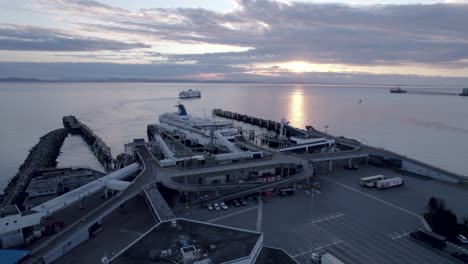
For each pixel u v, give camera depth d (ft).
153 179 307.58
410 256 201.26
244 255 165.37
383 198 297.53
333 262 179.01
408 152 526.57
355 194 307.99
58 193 316.81
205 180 332.19
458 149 543.39
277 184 310.04
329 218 253.85
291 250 207.31
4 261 179.52
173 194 307.58
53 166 458.50
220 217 255.50
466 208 275.80
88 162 490.90
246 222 246.47
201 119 640.58
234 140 525.75
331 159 390.01
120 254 166.20
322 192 313.32
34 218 222.07
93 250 207.31
